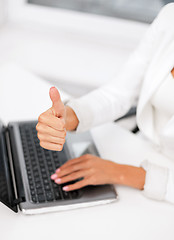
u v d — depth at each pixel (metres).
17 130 0.86
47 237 0.63
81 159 0.78
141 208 0.73
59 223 0.65
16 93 1.04
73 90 1.67
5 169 0.71
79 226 0.66
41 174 0.73
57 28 1.79
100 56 1.72
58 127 0.63
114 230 0.66
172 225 0.70
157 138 0.94
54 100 0.62
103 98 0.93
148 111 0.95
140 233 0.67
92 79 1.56
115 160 0.85
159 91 0.90
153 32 0.93
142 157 0.88
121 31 1.77
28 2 1.73
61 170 0.75
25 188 0.69
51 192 0.69
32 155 0.78
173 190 0.74
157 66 0.89
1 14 1.71
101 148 0.88
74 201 0.69
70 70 1.58
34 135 0.85
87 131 0.91
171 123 0.83
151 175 0.76
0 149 0.74
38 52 1.66
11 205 0.64
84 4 1.71
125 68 0.99
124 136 0.94
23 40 1.72
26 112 0.97
